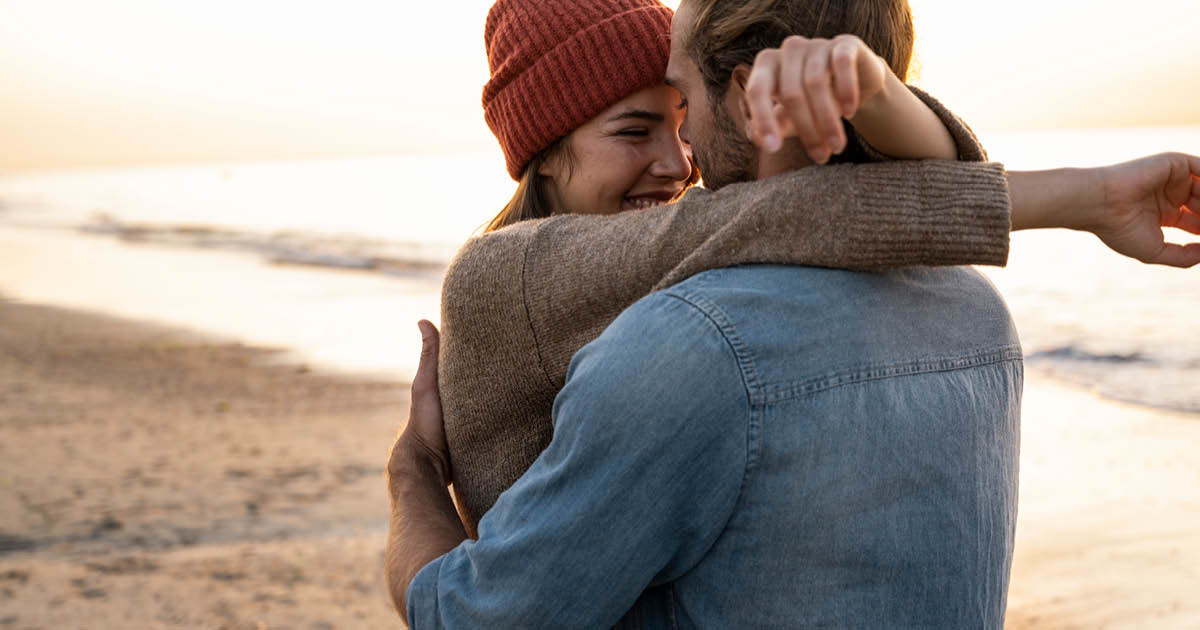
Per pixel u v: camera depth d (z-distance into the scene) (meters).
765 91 0.83
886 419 1.10
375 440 11.64
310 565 7.55
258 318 22.97
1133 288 25.28
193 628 6.40
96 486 9.60
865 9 1.12
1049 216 1.21
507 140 1.67
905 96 1.00
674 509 1.06
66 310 24.55
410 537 1.36
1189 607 6.64
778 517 1.06
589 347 1.11
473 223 56.81
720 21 1.15
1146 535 8.09
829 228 1.06
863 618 1.10
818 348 1.08
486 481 1.40
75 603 6.75
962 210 1.03
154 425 12.40
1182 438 11.61
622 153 1.60
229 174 175.75
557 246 1.26
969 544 1.18
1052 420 12.91
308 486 9.73
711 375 1.04
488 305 1.30
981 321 1.25
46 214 72.69
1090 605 6.77
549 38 1.57
